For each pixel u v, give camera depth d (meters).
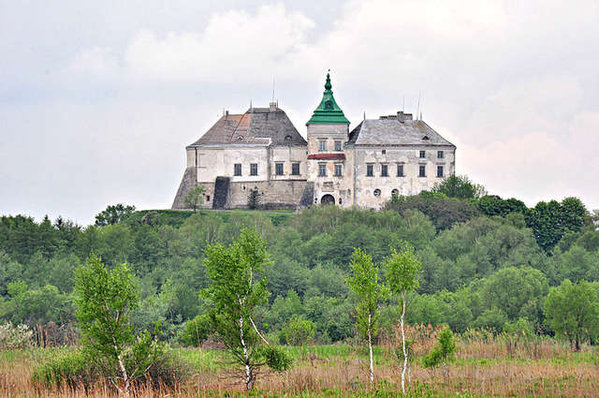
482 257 113.31
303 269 104.94
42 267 114.50
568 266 111.75
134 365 41.03
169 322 80.38
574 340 69.75
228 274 41.84
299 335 69.75
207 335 60.91
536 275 88.19
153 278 109.06
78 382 42.03
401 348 52.59
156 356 41.59
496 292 83.88
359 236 119.19
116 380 40.28
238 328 42.44
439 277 101.50
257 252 44.38
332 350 60.97
